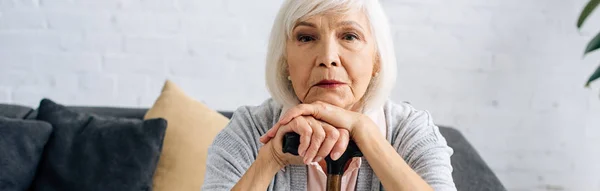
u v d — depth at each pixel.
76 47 2.38
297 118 0.93
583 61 2.42
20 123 1.70
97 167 1.67
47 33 2.36
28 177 1.67
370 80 1.05
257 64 2.42
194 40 2.39
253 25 2.38
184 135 1.75
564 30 2.38
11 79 2.39
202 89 2.44
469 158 1.64
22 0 2.32
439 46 2.40
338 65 0.95
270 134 0.97
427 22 2.38
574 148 2.52
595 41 1.39
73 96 2.42
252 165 0.99
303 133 0.92
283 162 0.98
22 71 2.39
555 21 2.37
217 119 1.83
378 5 0.99
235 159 1.11
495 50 2.41
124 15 2.36
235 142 1.14
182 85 2.43
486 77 2.43
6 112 1.83
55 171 1.69
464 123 2.48
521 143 2.51
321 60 0.94
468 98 2.45
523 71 2.43
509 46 2.40
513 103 2.46
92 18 2.35
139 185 1.66
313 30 0.95
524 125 2.49
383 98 1.06
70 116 1.77
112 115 1.88
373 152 0.95
